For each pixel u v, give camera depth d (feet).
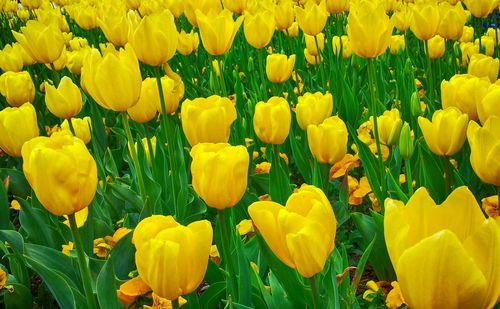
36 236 10.17
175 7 18.13
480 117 7.95
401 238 3.47
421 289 3.32
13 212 15.01
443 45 15.93
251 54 25.58
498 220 3.51
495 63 11.57
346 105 14.99
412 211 3.64
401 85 15.60
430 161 10.08
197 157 6.12
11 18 42.55
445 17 15.03
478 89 7.92
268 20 14.47
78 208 6.15
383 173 9.89
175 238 4.97
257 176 11.55
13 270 9.78
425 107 15.33
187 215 10.83
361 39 9.91
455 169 11.12
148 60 9.37
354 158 11.78
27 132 9.71
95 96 8.70
